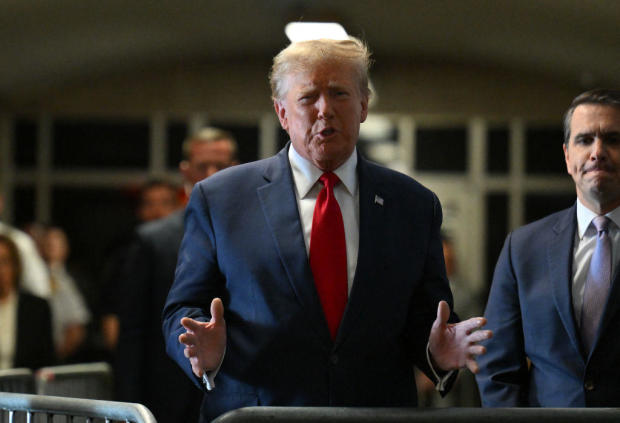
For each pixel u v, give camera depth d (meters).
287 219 3.60
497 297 4.57
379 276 3.57
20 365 7.38
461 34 17.61
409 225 3.70
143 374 6.00
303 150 3.63
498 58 18.95
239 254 3.58
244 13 16.38
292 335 3.49
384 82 19.73
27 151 19.80
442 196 19.73
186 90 19.64
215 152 6.44
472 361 3.26
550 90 19.62
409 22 17.02
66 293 11.20
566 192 19.64
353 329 3.52
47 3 14.84
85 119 19.81
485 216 19.75
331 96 3.55
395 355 3.62
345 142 3.57
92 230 19.73
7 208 19.69
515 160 19.73
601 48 16.77
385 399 3.58
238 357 3.53
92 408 3.39
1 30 15.61
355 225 3.65
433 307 3.67
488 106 19.67
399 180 3.79
